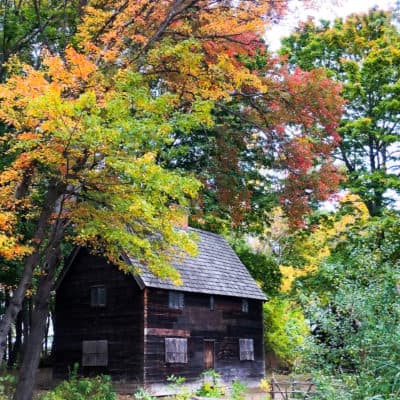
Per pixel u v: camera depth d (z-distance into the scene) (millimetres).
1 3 18484
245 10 15336
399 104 26078
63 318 24922
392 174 26453
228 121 20453
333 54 29141
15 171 12523
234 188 19938
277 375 31906
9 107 11844
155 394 22453
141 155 12211
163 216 12578
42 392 20438
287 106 18234
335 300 9859
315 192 19141
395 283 9711
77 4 16719
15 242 12773
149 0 14383
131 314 23219
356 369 9398
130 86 12328
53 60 11633
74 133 10594
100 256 24281
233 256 31234
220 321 26812
